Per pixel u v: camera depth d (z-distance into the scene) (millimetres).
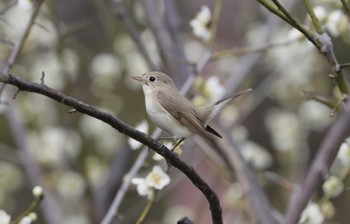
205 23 9234
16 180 12023
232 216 10602
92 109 5098
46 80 11992
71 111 5043
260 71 13328
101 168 11734
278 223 8875
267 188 12336
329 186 8289
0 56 11250
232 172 9883
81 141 10773
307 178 7406
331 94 12328
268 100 14562
